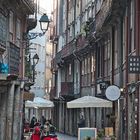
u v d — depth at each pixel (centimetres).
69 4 6619
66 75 6512
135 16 2623
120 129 3234
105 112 4028
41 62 8462
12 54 2839
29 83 3528
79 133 2652
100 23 3794
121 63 3231
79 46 5266
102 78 4138
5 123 2658
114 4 3044
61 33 7194
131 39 2842
